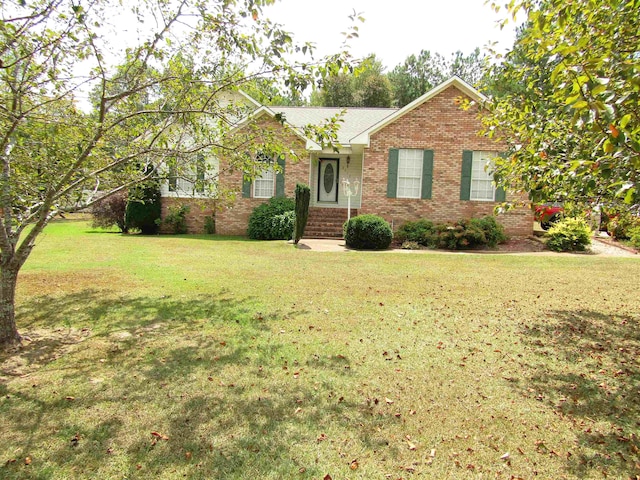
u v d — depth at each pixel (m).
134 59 4.45
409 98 38.06
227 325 5.19
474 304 6.29
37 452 2.70
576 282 7.89
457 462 2.69
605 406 3.40
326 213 16.06
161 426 3.01
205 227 16.30
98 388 3.56
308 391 3.56
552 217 14.95
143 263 9.30
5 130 3.82
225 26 4.50
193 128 5.66
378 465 2.64
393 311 5.86
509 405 3.40
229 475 2.52
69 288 6.92
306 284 7.45
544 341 4.81
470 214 14.34
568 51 2.19
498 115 4.80
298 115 18.25
